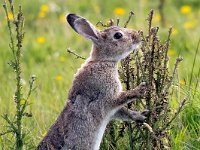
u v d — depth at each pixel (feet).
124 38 59.62
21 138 55.42
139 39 60.29
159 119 56.54
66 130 55.72
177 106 62.08
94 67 58.18
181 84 66.33
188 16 119.75
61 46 106.73
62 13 124.98
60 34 112.16
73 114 56.24
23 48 104.99
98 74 57.72
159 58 56.44
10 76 91.81
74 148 55.77
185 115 62.34
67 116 56.18
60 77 86.63
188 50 95.81
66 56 101.60
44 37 111.14
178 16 119.75
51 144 55.47
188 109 62.49
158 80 56.54
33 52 104.17
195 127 61.31
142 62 56.85
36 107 73.05
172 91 60.44
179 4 128.88
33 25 118.62
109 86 57.26
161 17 114.62
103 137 58.59
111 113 57.26
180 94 63.67
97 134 56.80
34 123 65.92
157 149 56.65
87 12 125.18
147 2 127.03
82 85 57.26
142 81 56.75
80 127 56.08
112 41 59.52
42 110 71.20
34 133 63.52
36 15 123.44
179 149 57.93
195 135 60.13
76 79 57.82
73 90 57.41
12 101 75.31
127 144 58.13
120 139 58.80
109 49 59.36
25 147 58.29
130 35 59.98
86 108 56.54
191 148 58.59
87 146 56.29
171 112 60.85
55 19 119.85
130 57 61.00
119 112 57.26
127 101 56.44
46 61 101.30
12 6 54.49
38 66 99.25
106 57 59.31
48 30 115.14
